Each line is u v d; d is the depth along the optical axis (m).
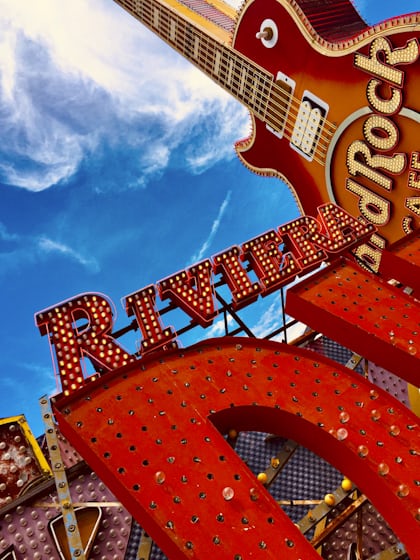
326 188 33.72
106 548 12.77
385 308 16.59
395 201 29.44
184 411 13.09
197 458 12.09
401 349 15.07
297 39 32.44
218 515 11.09
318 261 19.53
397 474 12.03
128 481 11.59
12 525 12.98
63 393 14.14
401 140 28.17
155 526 10.94
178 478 11.68
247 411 13.45
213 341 14.77
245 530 10.88
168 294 17.28
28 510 13.25
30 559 12.48
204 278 17.66
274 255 19.11
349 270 17.89
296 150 35.25
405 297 16.92
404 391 17.11
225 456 12.17
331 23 32.59
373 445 12.57
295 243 19.61
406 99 27.08
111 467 11.84
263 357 14.61
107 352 15.12
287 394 13.66
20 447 14.65
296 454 14.69
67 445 16.11
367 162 30.27
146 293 16.61
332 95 31.20
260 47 35.06
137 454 12.12
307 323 17.03
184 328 17.23
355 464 12.44
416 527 11.28
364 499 12.74
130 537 12.96
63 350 14.91
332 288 17.25
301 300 16.81
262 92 36.09
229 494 11.27
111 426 12.69
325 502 12.42
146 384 13.70
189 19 41.09
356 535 13.13
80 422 12.77
